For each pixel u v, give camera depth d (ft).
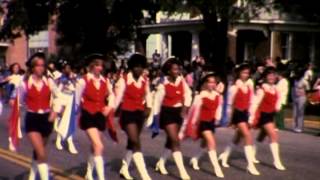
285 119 63.62
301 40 115.24
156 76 62.85
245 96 32.96
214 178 30.81
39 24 109.19
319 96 55.06
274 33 111.34
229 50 109.91
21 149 39.88
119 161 36.04
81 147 41.57
